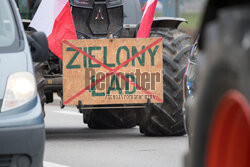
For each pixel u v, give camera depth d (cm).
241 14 562
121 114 2795
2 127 1266
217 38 617
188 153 711
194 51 1534
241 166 599
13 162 1272
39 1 2539
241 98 553
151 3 2325
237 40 564
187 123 1494
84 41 2248
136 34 2395
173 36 2430
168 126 2414
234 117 595
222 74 599
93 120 2875
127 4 2523
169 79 2352
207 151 638
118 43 2259
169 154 1956
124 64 2262
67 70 2248
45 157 1927
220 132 611
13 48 1441
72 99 2252
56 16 2295
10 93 1335
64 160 1861
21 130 1273
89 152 2031
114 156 1931
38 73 2238
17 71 1371
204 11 635
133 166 1734
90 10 2416
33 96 1356
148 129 2442
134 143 2253
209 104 634
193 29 1581
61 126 3172
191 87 1470
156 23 2502
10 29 1502
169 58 2364
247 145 585
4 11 1545
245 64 540
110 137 2502
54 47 2286
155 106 2378
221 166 615
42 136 1308
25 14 2577
